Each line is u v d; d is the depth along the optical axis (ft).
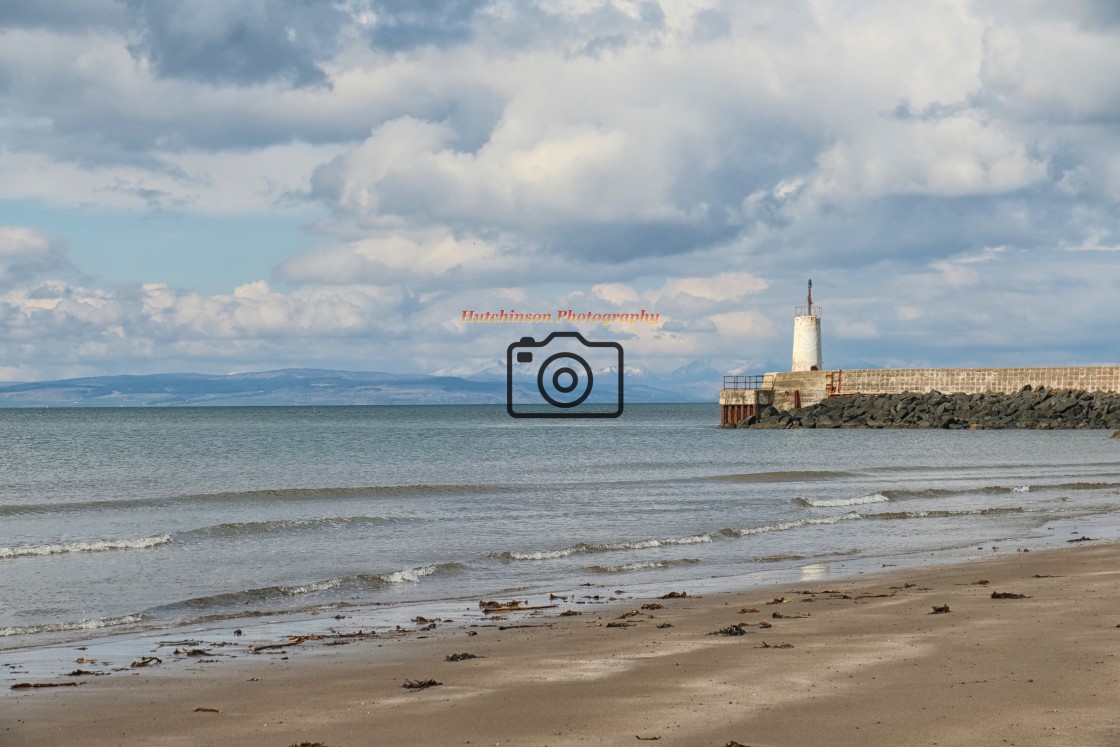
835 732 29.37
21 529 94.73
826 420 317.42
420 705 33.88
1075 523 93.91
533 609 55.11
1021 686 33.63
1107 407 288.30
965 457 197.98
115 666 41.60
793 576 65.82
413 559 75.15
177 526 96.58
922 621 46.50
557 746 28.96
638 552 78.33
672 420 500.74
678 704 33.01
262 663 41.78
